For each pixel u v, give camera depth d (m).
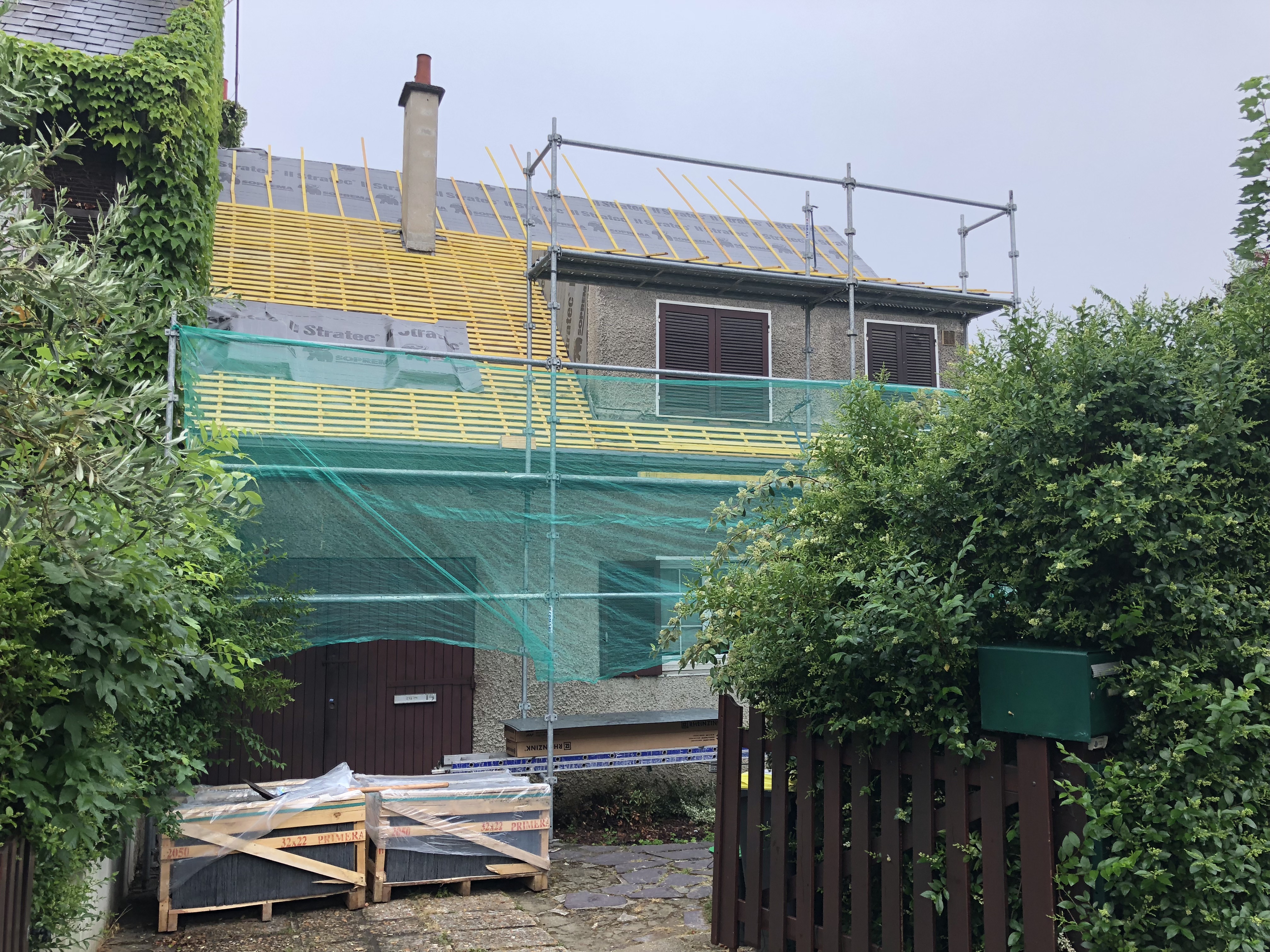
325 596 7.95
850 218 11.41
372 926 6.19
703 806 9.52
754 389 9.98
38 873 4.05
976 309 12.63
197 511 3.69
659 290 12.05
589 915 6.40
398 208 14.65
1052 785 3.71
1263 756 3.44
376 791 6.83
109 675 3.81
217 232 12.45
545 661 8.65
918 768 4.19
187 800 6.32
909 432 5.03
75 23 8.91
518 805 7.02
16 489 2.93
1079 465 3.88
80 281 3.31
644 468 9.29
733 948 5.13
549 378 9.45
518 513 8.70
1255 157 4.25
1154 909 3.35
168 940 5.91
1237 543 3.65
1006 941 3.78
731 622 4.98
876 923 4.44
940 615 3.72
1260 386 3.71
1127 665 3.60
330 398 8.28
